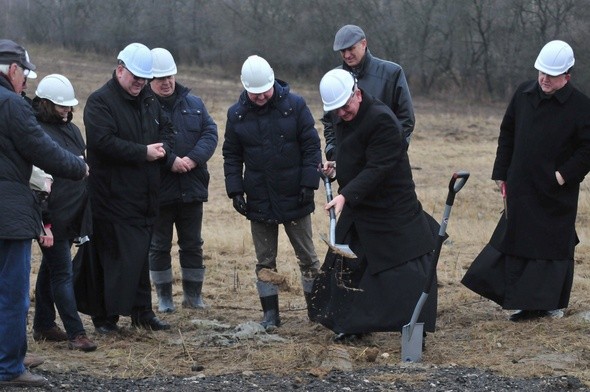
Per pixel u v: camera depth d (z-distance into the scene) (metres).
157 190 8.07
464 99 43.31
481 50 44.56
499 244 8.51
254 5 48.59
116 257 7.91
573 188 8.41
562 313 8.64
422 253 7.52
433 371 6.88
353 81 7.31
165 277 9.17
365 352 7.20
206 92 39.88
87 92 37.00
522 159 8.40
